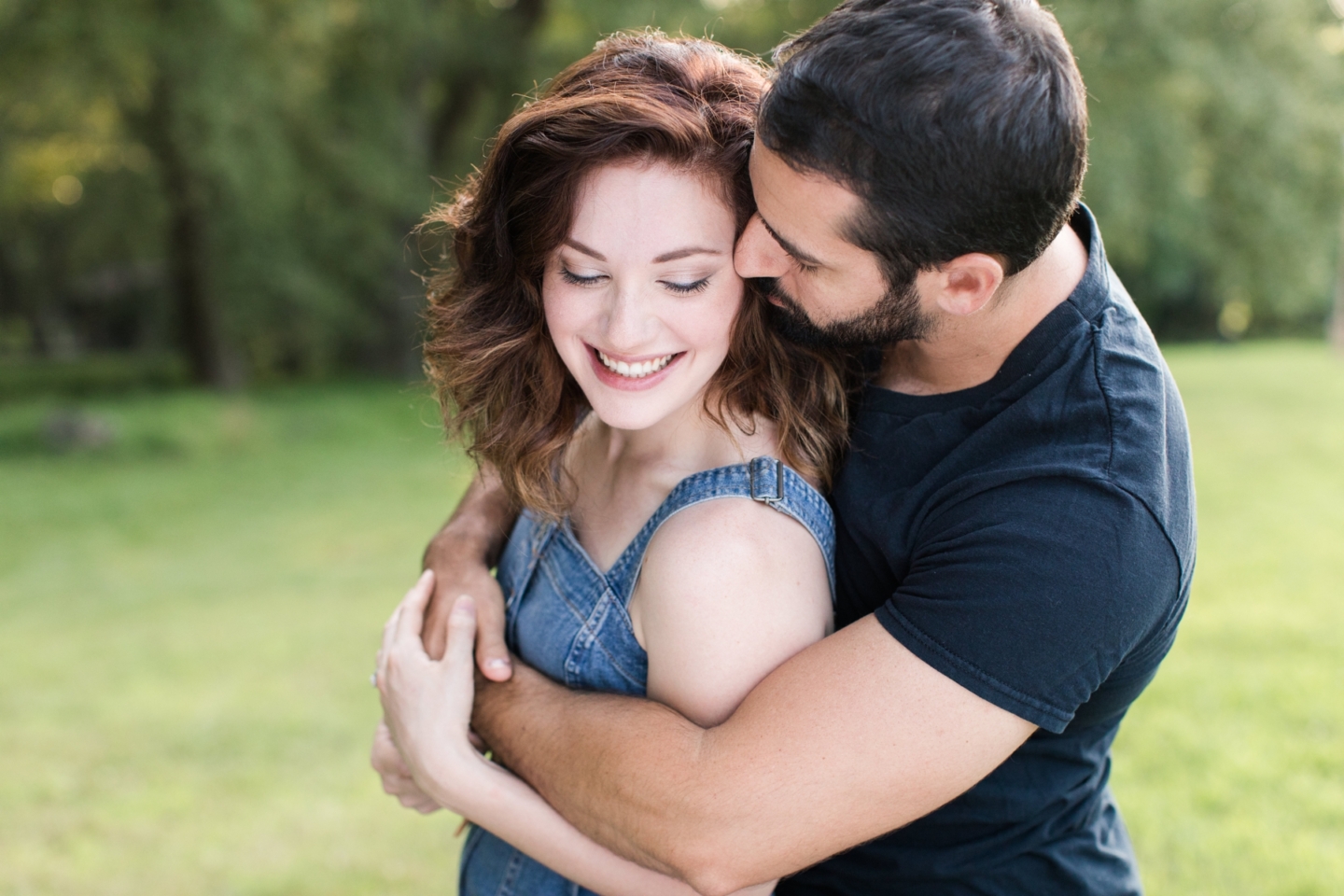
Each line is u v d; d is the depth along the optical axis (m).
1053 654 1.02
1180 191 13.73
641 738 1.12
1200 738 3.58
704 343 1.19
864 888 1.29
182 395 15.61
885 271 1.08
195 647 5.82
